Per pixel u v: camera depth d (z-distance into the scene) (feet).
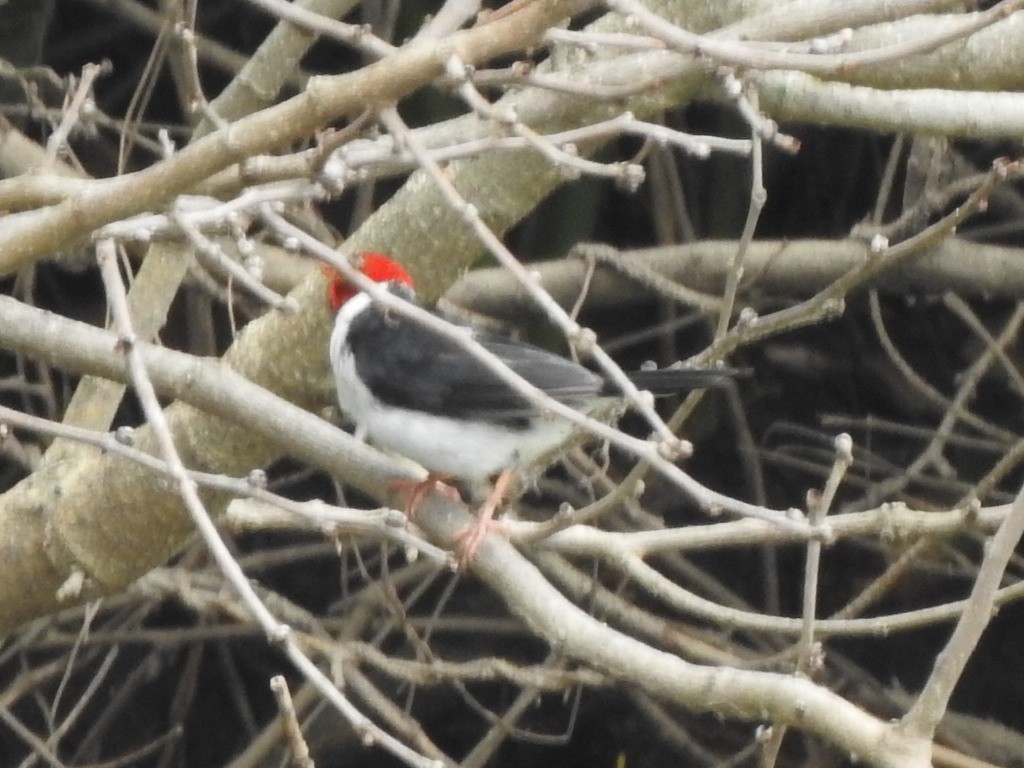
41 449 43.98
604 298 41.06
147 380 19.44
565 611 22.38
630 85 19.04
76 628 44.91
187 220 19.98
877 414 49.70
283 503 19.89
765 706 20.53
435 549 20.53
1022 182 46.55
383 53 18.31
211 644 52.06
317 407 30.53
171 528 29.40
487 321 40.73
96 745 49.60
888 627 26.66
